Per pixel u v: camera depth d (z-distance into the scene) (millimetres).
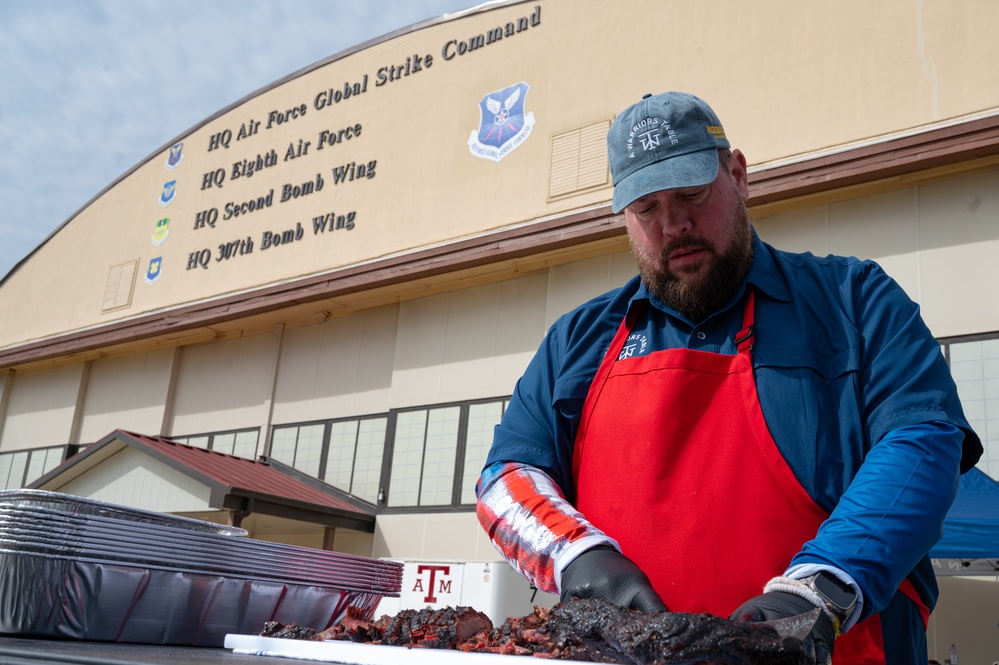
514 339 10539
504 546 1598
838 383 1591
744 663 974
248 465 11836
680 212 1640
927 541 1329
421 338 11383
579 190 10469
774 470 1550
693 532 1569
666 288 1741
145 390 14500
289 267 13383
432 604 7977
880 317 1617
